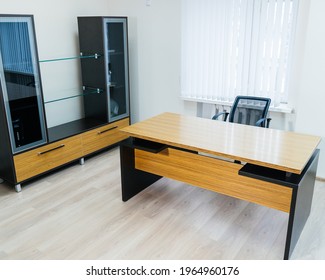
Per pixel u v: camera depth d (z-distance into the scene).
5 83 2.93
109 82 4.08
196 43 3.92
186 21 3.90
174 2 3.97
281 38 3.35
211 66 3.89
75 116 4.32
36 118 3.25
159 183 3.41
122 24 4.04
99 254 2.37
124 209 2.94
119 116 4.28
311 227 2.65
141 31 4.36
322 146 3.31
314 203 3.00
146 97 4.63
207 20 3.75
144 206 2.99
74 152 3.73
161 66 4.34
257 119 3.39
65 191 3.26
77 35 4.15
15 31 2.92
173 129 2.84
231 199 3.10
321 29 3.02
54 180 3.49
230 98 3.85
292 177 2.17
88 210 2.93
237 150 2.34
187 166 2.79
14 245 2.48
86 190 3.28
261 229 2.65
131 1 4.31
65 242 2.51
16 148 3.12
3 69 2.89
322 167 3.38
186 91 4.20
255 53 3.54
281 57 3.40
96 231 2.63
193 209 2.94
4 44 2.85
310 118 3.30
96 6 4.36
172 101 4.41
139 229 2.66
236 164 2.50
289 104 3.59
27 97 3.13
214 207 2.97
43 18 3.72
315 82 3.18
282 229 2.65
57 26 3.89
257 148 2.38
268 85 3.58
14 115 3.06
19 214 2.87
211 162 2.63
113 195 3.18
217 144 2.46
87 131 3.84
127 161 2.97
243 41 3.58
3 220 2.79
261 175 2.21
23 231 2.64
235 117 3.53
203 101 4.05
